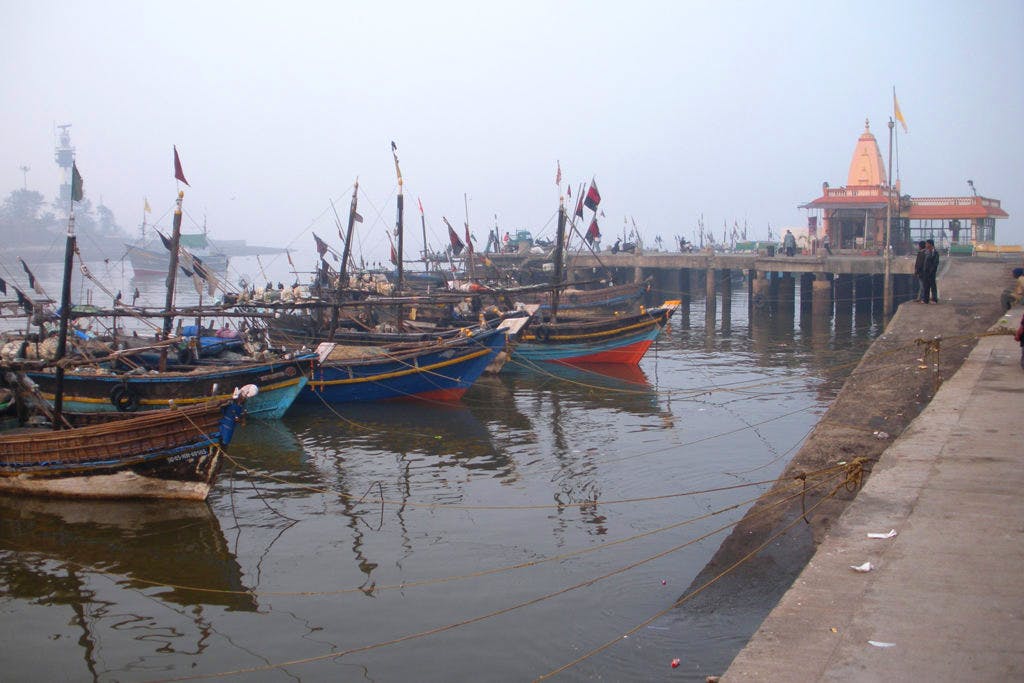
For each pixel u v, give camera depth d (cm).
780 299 4903
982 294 2808
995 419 1207
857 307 4566
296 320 3328
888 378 1658
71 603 1184
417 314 3628
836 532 799
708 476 1719
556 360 3309
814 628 617
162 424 1544
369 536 1416
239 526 1473
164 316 2545
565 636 1030
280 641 1063
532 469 1809
